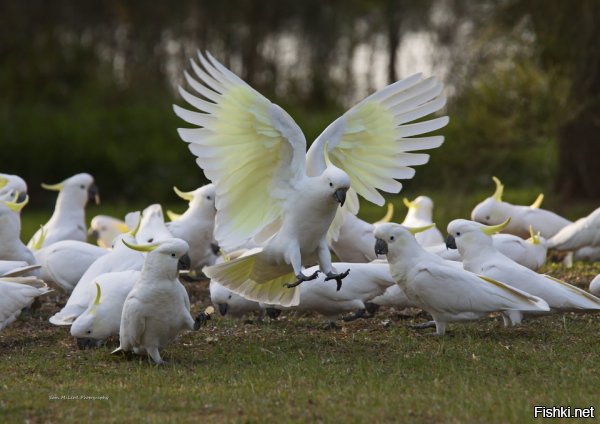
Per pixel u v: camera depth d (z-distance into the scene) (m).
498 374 10.22
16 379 10.20
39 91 42.00
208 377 10.22
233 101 10.59
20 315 13.91
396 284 12.27
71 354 11.41
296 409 8.90
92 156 36.62
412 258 11.81
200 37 46.22
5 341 12.30
